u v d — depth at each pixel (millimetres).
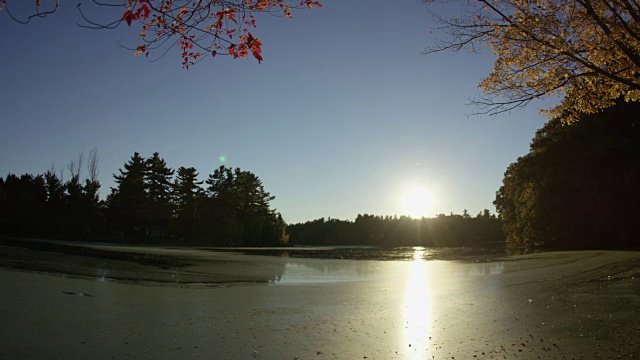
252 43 4238
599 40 7555
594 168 40406
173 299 11555
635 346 6457
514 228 62062
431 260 35625
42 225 64750
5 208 64125
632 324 7801
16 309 8906
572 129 41000
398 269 25297
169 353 6387
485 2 7406
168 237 86312
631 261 20297
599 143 38281
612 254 28328
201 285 15672
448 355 6422
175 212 86500
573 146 41750
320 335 7621
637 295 10695
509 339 7230
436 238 156000
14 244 35656
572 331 7551
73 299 10594
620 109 37312
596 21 6988
